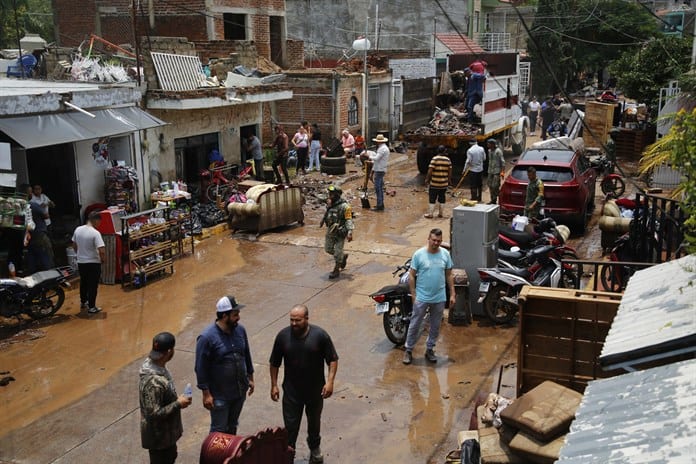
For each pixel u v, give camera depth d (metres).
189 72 17.11
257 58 22.80
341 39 36.53
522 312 6.62
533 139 31.12
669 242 8.55
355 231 15.23
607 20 37.44
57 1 25.59
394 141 28.80
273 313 10.34
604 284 10.24
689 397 3.42
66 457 6.56
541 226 11.75
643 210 9.60
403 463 6.41
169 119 16.16
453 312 9.86
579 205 14.45
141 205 14.82
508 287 9.71
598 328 6.50
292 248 13.97
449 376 8.21
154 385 5.51
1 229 11.39
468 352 8.89
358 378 8.19
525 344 6.78
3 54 20.34
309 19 36.88
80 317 10.32
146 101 15.55
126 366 8.62
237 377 6.11
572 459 3.24
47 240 11.44
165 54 16.36
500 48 42.69
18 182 11.94
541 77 40.53
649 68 23.02
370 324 9.88
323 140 24.78
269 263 12.95
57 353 9.01
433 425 7.08
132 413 7.43
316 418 6.27
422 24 37.19
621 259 10.45
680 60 22.38
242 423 7.19
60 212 13.43
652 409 3.43
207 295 11.20
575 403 5.27
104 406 7.58
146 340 9.41
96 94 12.77
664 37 23.77
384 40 37.81
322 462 6.38
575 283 11.01
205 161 17.83
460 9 38.78
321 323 9.93
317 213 17.02
